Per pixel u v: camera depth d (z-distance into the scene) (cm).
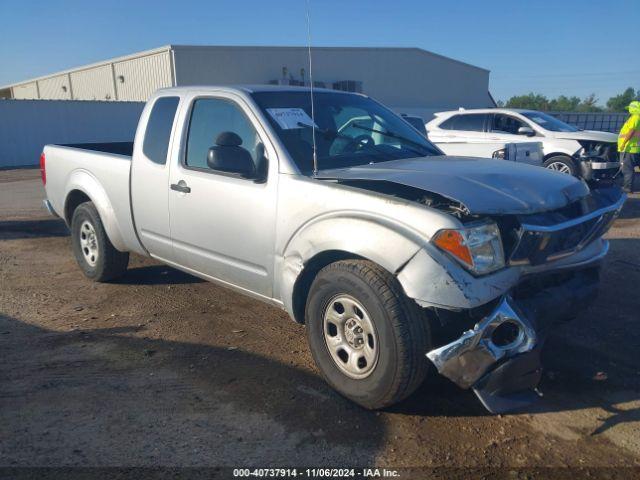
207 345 441
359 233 327
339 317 349
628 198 1141
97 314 509
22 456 301
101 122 2566
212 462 296
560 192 346
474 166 385
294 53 3131
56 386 377
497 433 321
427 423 331
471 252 302
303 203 363
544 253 323
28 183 1606
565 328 463
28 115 2339
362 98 509
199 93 459
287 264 372
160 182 474
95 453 304
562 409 345
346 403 353
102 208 545
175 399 360
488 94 4025
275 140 393
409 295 302
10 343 446
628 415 338
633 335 450
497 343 314
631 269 622
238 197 405
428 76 3650
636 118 1119
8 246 771
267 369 400
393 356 313
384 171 363
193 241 454
